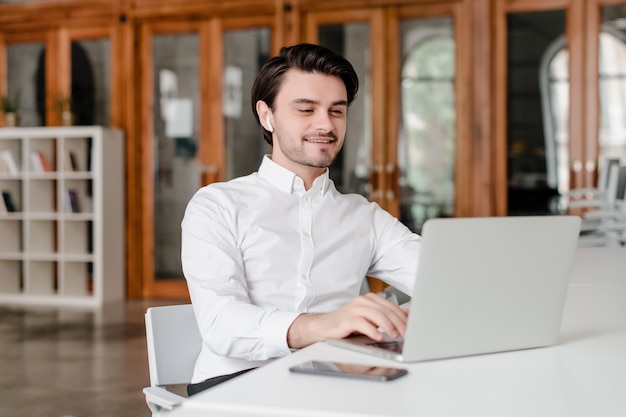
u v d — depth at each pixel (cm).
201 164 700
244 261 179
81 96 727
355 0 647
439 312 117
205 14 689
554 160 617
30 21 734
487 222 118
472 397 97
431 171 643
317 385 101
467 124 629
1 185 721
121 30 710
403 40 645
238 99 690
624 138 605
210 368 168
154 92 709
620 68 604
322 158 172
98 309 664
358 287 189
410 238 195
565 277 129
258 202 182
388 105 650
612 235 462
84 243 712
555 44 613
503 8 622
